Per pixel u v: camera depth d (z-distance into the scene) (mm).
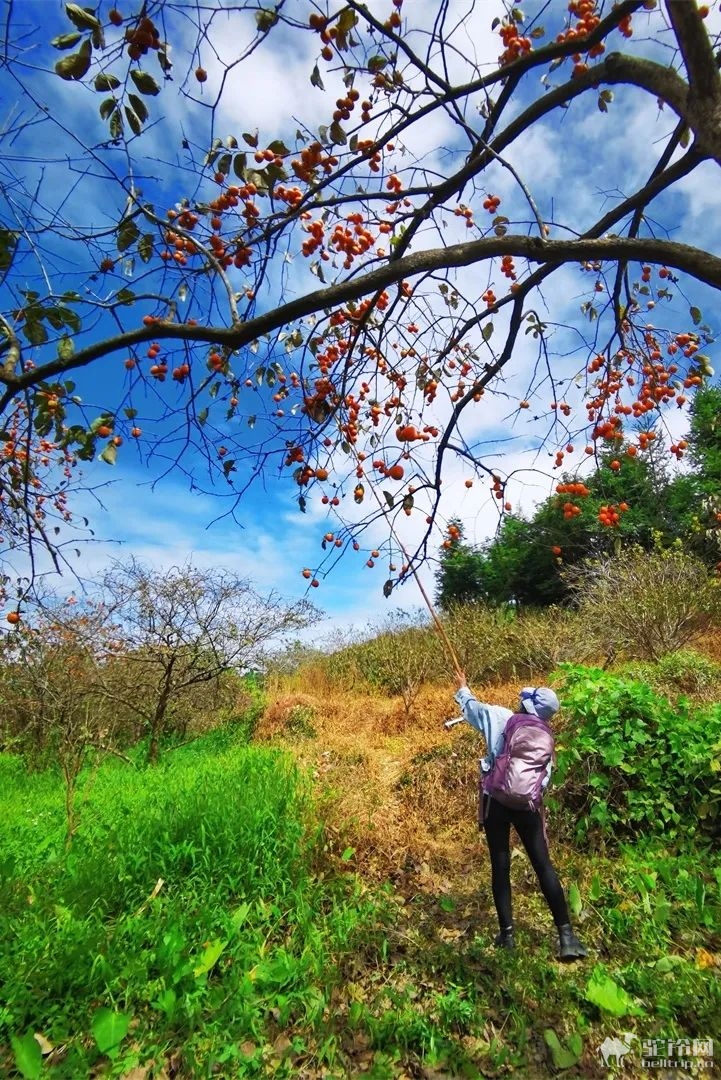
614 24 1977
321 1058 2258
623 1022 2336
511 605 13812
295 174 2477
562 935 2686
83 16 1763
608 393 3229
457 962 2789
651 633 7195
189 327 1888
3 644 3658
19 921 2975
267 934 3088
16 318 2236
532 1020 2398
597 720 4344
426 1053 2271
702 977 2490
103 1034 2148
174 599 8227
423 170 2412
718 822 3768
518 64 2123
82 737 5781
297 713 8703
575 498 2977
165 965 2656
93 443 2516
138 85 1985
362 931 3080
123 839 3906
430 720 7570
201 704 9977
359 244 2857
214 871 3564
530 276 2738
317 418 2709
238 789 4754
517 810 2934
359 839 4129
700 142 1703
